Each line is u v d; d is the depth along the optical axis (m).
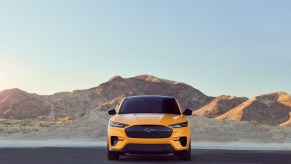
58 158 16.86
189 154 14.87
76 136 43.69
